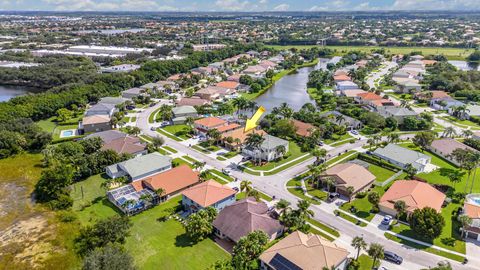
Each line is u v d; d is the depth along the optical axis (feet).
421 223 243.19
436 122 520.01
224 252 239.30
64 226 271.49
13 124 456.45
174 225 271.49
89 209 295.69
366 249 227.20
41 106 538.88
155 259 231.09
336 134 470.80
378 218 277.64
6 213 291.58
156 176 323.78
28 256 239.09
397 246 243.19
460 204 294.46
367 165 362.53
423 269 212.23
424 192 292.20
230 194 296.51
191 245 246.47
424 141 415.85
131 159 354.95
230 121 502.38
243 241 223.92
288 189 325.42
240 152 414.00
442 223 241.35
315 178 331.98
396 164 372.38
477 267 222.48
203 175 337.52
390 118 491.31
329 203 300.61
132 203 287.48
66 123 520.83
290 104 635.25
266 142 394.11
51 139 433.89
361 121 509.76
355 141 444.96
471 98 628.28
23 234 262.88
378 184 332.19
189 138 460.96
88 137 421.18
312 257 209.56
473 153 348.38
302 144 435.94
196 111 540.11
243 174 356.59
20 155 408.46
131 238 253.85
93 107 542.57
